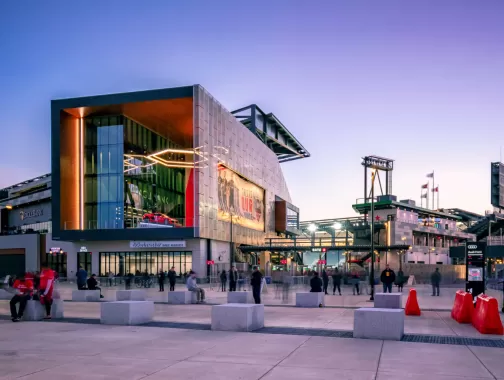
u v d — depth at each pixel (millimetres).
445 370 9156
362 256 75312
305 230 118938
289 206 109500
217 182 69438
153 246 64500
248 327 14359
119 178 65625
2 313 20906
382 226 77438
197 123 62656
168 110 66562
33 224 89875
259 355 10617
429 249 83188
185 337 13234
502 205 79625
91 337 13312
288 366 9500
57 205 65500
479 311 14945
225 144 73062
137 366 9523
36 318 17641
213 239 67562
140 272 65750
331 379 8445
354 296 32438
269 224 98688
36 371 9094
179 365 9609
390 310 13094
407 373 8898
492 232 101625
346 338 13000
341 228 87500
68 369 9266
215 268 65062
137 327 15461
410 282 52031
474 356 10523
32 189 100125
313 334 13789
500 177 79062
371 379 8438
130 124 68875
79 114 67062
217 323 14586
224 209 72188
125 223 65000
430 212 92250
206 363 9797
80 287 30500
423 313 20266
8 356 10578
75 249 68125
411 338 13109
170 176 78312
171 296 26000
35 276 19438
